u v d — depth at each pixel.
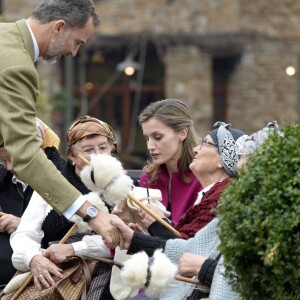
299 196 6.58
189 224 8.05
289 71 34.75
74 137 8.72
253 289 6.84
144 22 34.44
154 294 7.50
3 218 8.99
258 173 6.76
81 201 8.12
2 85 8.20
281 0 35.72
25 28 8.48
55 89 33.53
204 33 34.81
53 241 8.73
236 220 6.76
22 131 8.20
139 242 7.93
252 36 35.28
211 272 7.48
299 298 6.62
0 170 9.37
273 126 8.22
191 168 8.41
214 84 35.84
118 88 34.69
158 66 35.03
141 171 10.16
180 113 9.28
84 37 8.61
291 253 6.59
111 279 8.34
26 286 8.35
